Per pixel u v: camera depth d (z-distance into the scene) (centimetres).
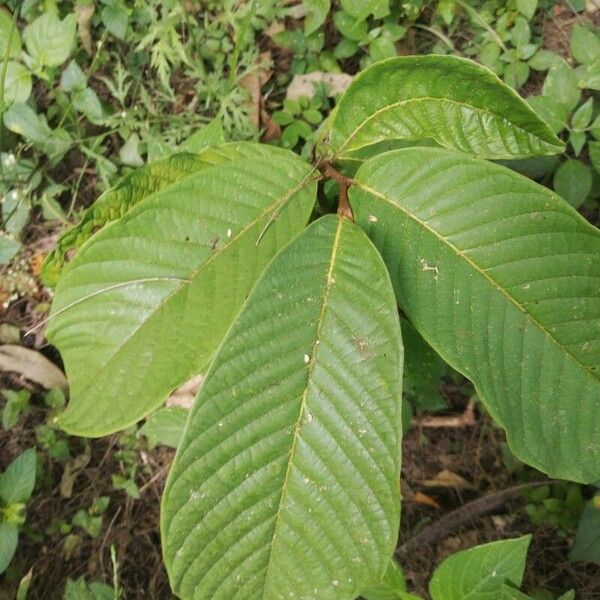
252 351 45
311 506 46
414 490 85
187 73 86
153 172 52
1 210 88
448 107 50
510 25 87
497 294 48
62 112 91
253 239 49
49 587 83
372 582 46
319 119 87
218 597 46
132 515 86
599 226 83
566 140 82
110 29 87
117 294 49
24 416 86
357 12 84
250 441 45
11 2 90
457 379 84
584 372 49
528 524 82
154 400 48
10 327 88
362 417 45
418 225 49
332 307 46
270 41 92
